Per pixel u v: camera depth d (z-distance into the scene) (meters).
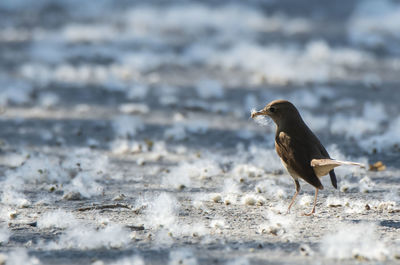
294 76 21.44
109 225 7.76
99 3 39.09
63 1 39.28
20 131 15.03
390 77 21.64
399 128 14.58
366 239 7.16
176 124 15.76
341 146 13.27
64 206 8.93
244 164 11.77
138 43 27.38
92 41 27.48
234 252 6.81
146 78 21.69
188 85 20.61
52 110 17.38
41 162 11.15
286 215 8.41
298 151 8.23
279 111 8.63
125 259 6.46
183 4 38.47
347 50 25.92
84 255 6.74
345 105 17.70
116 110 17.41
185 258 6.52
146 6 37.75
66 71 22.02
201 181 10.68
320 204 9.08
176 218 8.28
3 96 18.45
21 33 29.66
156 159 12.47
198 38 28.81
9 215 8.28
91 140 13.92
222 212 8.61
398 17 33.59
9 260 6.48
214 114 16.98
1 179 10.72
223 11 35.72
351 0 39.62
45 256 6.71
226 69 23.30
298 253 6.76
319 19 34.09
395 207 8.75
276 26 32.00
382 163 11.84
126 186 10.31
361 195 9.62
